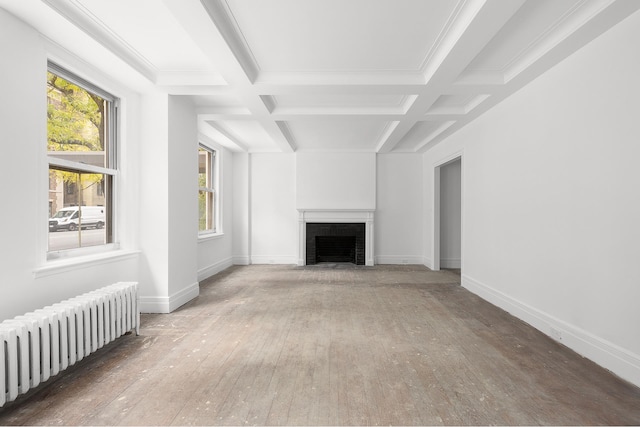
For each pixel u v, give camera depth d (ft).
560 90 10.44
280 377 8.26
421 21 8.98
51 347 7.64
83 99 11.22
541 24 8.91
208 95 13.70
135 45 10.31
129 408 6.93
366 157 25.39
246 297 15.88
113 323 9.57
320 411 6.86
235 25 9.16
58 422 6.46
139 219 13.43
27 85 8.52
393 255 25.75
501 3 7.47
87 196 11.46
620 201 8.36
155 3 8.14
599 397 7.38
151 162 13.41
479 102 14.17
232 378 8.20
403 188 25.71
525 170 12.37
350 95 14.34
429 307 14.32
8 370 6.76
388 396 7.42
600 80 8.91
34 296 8.76
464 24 8.56
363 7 8.39
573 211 9.95
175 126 13.96
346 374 8.43
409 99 14.49
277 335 11.05
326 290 17.33
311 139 22.48
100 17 8.75
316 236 25.62
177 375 8.33
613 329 8.56
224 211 23.75
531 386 7.85
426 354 9.62
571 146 10.00
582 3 8.03
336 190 25.39
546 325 11.17
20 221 8.37
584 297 9.53
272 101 15.07
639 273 7.87
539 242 11.58
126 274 12.64
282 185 25.79
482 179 15.87
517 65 11.27
